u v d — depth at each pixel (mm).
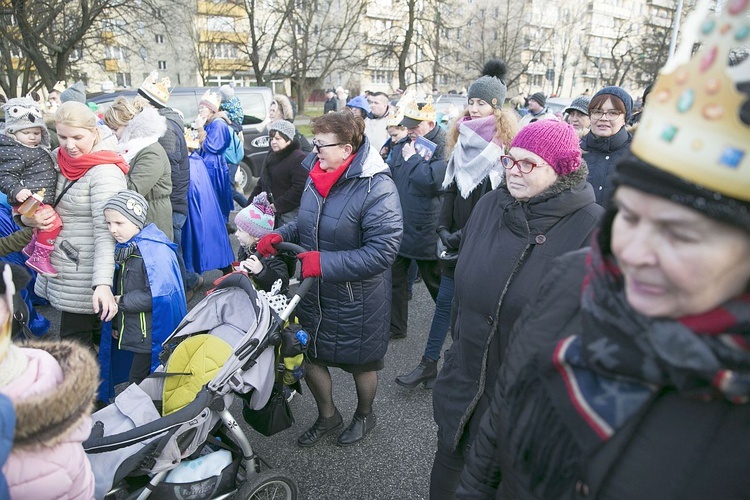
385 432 2826
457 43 35750
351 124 2229
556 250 1521
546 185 1545
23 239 2766
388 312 2498
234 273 2178
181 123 4430
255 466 2039
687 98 614
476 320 1676
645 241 663
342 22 31391
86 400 1185
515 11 34281
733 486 679
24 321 2324
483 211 1763
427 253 3482
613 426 751
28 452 1082
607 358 736
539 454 871
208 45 28938
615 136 3234
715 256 616
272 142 4133
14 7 13430
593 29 46219
